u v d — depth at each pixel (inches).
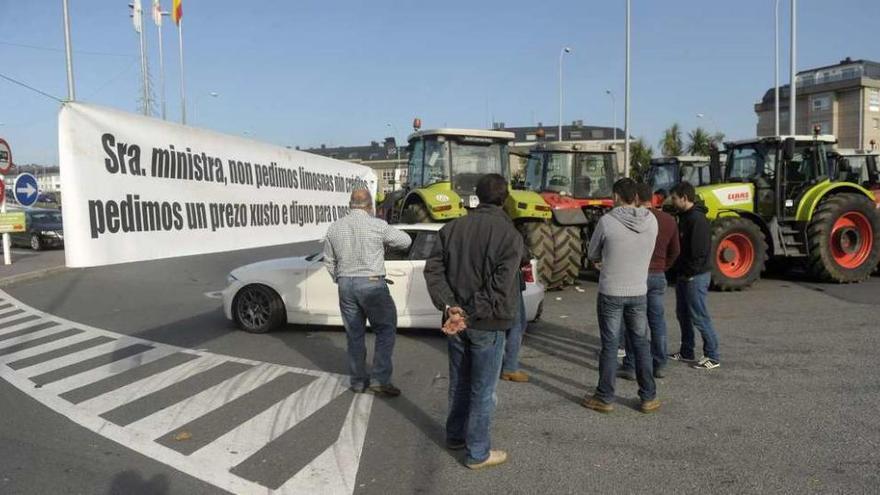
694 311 242.8
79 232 155.4
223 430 190.5
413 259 310.5
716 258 422.6
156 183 177.5
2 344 313.6
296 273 317.7
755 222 450.9
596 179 518.9
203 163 195.9
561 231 433.1
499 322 155.8
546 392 223.0
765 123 2475.4
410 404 211.9
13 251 885.8
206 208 196.9
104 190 161.8
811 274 464.1
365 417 199.8
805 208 446.9
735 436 180.7
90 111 158.6
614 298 195.5
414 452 173.0
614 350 199.0
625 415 198.8
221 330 330.6
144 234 173.2
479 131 444.1
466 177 446.6
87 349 297.3
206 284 529.3
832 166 568.1
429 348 287.1
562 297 420.5
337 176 289.3
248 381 238.8
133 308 412.2
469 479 156.6
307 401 215.6
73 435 188.1
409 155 487.2
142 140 172.9
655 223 197.2
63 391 231.1
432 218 435.5
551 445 176.4
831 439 177.3
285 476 159.6
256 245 222.2
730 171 494.3
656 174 808.3
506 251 154.0
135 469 164.4
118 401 218.5
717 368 246.5
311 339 306.5
